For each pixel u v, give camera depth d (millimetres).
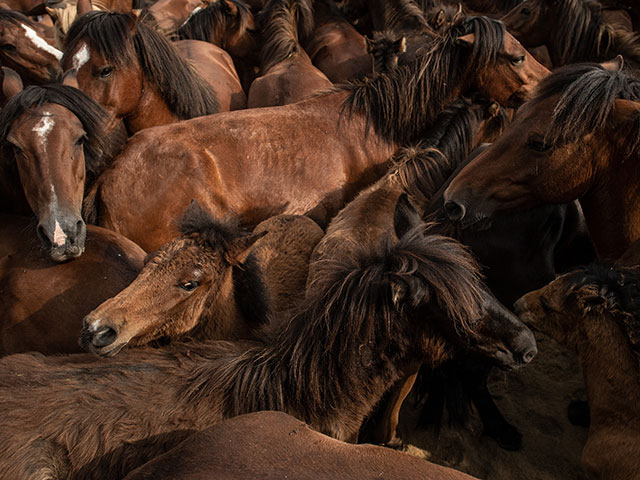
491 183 3865
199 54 7098
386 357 3012
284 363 2932
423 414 4398
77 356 3094
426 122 5195
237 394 2816
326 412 2922
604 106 3414
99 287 3590
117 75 4949
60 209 3535
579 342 3516
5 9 6199
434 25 7262
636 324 3203
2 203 4141
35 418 2590
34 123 3641
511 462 4246
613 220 3783
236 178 4617
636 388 3258
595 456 3408
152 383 2818
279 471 2182
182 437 2682
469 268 3047
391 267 2955
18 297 3520
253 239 3350
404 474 2195
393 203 4336
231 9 7883
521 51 5102
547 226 4211
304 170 4793
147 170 4387
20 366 2885
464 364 4098
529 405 4711
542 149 3666
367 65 7543
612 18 7578
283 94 6340
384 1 7879
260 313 3684
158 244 4410
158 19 9578
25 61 6141
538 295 3684
